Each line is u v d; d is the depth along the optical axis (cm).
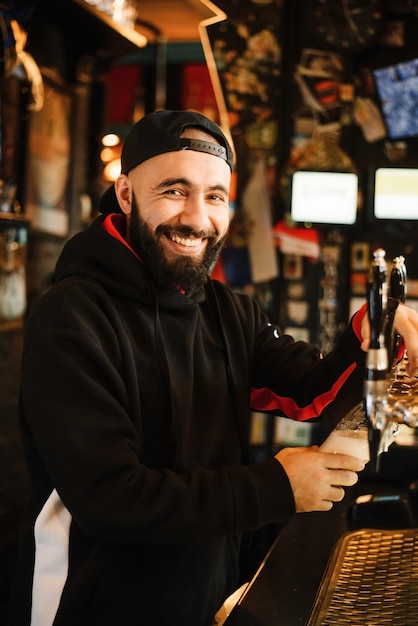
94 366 138
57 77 380
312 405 176
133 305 154
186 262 152
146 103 628
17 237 347
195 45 609
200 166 148
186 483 133
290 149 345
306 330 345
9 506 347
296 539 199
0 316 337
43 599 147
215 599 158
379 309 115
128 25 355
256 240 351
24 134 355
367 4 325
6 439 349
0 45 293
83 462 130
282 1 343
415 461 276
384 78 332
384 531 191
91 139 448
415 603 145
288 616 148
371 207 324
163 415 151
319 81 341
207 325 172
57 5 322
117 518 128
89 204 448
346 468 137
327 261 341
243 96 350
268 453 344
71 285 148
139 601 146
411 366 142
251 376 189
